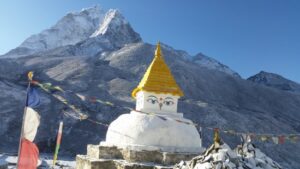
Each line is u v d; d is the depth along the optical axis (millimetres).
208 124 89812
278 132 99188
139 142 20641
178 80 124188
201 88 127438
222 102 124000
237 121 96625
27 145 11461
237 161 13961
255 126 97500
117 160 20328
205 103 104312
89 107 86000
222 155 13859
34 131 11555
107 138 22906
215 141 14938
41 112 82188
